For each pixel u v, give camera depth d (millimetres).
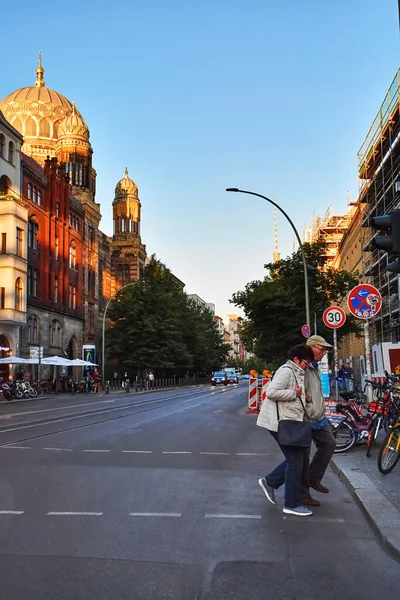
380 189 33344
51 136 68188
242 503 7383
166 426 17266
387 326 33375
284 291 30391
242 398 36500
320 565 5113
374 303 14242
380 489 7691
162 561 5180
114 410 24641
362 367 30016
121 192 86250
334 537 5945
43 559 5219
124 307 63312
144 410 24594
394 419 10992
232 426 17328
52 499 7559
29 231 50375
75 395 44719
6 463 10367
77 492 7977
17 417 20891
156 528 6230
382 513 6430
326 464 7832
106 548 5539
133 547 5574
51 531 6102
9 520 6539
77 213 61562
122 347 62375
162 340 62875
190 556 5324
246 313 31719
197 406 27656
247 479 8961
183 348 64875
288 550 5523
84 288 62688
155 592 4465
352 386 24406
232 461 10695
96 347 65562
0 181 45156
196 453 11672
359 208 41219
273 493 7613
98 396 42438
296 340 30984
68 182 58219
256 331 32562
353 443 11172
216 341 93625
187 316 74625
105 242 70312
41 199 52875
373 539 5883
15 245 42938
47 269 52906
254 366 159375
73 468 9859
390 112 28125
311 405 7055
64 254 57312
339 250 57969
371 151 33156
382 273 34000
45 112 68250
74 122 66312
